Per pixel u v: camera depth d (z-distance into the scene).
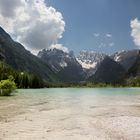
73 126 23.25
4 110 36.12
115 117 29.36
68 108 39.75
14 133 19.91
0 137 18.44
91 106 43.34
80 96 80.62
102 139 17.88
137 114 32.16
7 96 75.44
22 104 46.16
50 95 86.81
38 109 37.94
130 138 18.25
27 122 25.41
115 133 19.98
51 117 29.19
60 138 18.19
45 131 20.77
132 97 72.88
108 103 50.00
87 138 18.19
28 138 18.16
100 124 24.33
